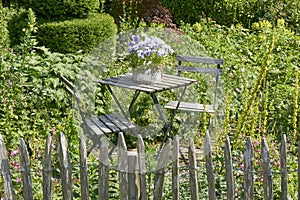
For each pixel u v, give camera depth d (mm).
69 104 6375
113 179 5199
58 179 5215
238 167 5195
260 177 5082
